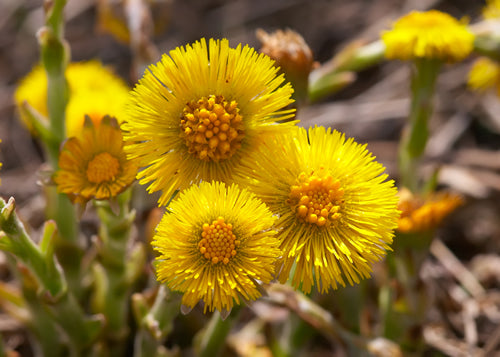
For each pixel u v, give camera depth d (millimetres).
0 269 341
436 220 270
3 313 321
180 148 226
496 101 443
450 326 336
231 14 537
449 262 357
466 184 392
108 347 288
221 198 218
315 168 227
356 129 448
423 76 309
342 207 226
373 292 329
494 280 364
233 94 227
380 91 465
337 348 324
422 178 413
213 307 217
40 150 449
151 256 299
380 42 343
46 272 249
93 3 540
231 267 217
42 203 373
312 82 344
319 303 298
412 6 504
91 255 312
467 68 464
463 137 444
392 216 225
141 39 337
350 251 224
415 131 315
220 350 278
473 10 501
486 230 397
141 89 225
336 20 526
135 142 240
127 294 284
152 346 260
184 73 224
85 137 231
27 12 534
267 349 313
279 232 225
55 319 266
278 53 259
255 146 227
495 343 312
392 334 297
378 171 228
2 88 491
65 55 271
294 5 542
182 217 217
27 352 319
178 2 534
